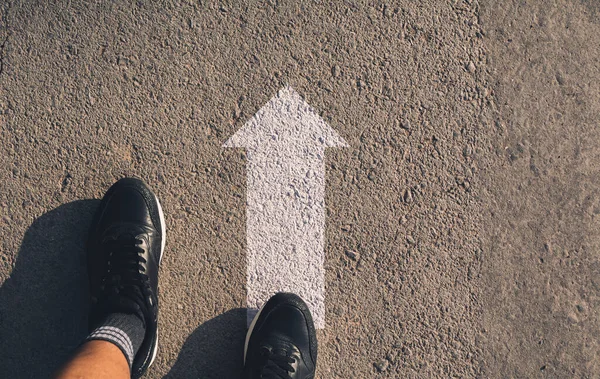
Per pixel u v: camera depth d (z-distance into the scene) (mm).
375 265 2297
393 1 2377
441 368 2291
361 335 2277
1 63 2291
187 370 2225
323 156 2322
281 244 2289
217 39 2326
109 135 2283
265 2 2346
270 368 2172
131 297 2145
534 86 2402
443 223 2332
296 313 2227
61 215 2256
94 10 2312
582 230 2373
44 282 2227
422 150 2348
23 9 2303
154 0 2324
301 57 2344
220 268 2270
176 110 2299
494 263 2338
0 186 2256
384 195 2322
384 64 2359
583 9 2434
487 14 2408
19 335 2207
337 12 2359
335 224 2303
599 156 2400
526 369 2318
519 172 2373
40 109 2279
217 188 2287
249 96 2322
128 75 2301
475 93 2385
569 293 2350
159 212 2250
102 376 1824
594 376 2334
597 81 2414
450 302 2311
